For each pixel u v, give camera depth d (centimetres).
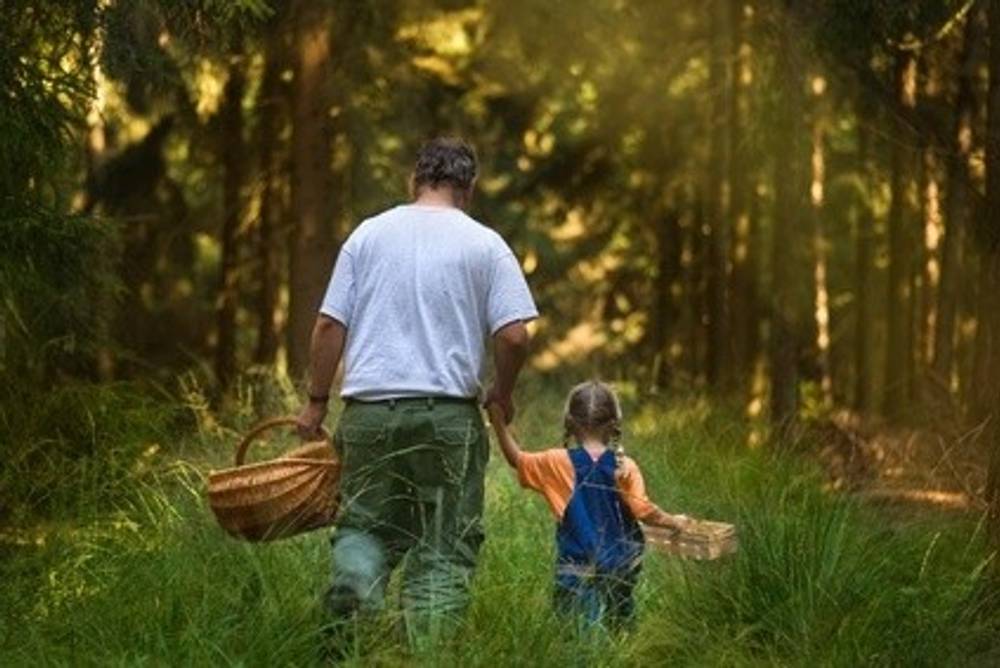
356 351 891
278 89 2202
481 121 2519
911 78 2073
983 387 1733
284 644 841
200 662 822
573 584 925
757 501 1281
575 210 2705
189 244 2511
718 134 2472
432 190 909
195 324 2525
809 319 2314
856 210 2858
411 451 881
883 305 3077
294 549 986
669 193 2692
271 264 2391
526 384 1930
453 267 888
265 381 1684
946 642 948
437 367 882
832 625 941
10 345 1299
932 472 1375
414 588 878
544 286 2825
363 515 885
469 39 2388
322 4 1936
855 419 2292
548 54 2408
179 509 1098
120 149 2286
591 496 936
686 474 1452
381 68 2191
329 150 1961
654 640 913
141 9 1227
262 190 2361
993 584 1030
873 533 1059
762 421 1941
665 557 1022
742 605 964
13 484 1168
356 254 898
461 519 884
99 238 1298
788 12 1961
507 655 844
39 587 1005
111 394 1274
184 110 2252
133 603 917
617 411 952
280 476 880
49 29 1206
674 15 2388
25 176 1216
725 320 2505
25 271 1234
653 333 2853
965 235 2142
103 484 1161
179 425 1387
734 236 2416
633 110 2511
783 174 2094
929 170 2322
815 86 2212
